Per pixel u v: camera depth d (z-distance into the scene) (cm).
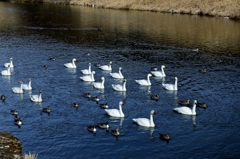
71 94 5612
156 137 4256
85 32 11312
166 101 5428
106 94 5669
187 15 15112
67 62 7575
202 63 7756
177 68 7331
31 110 4950
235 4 14712
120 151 3919
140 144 4081
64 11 16400
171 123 4653
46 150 3881
